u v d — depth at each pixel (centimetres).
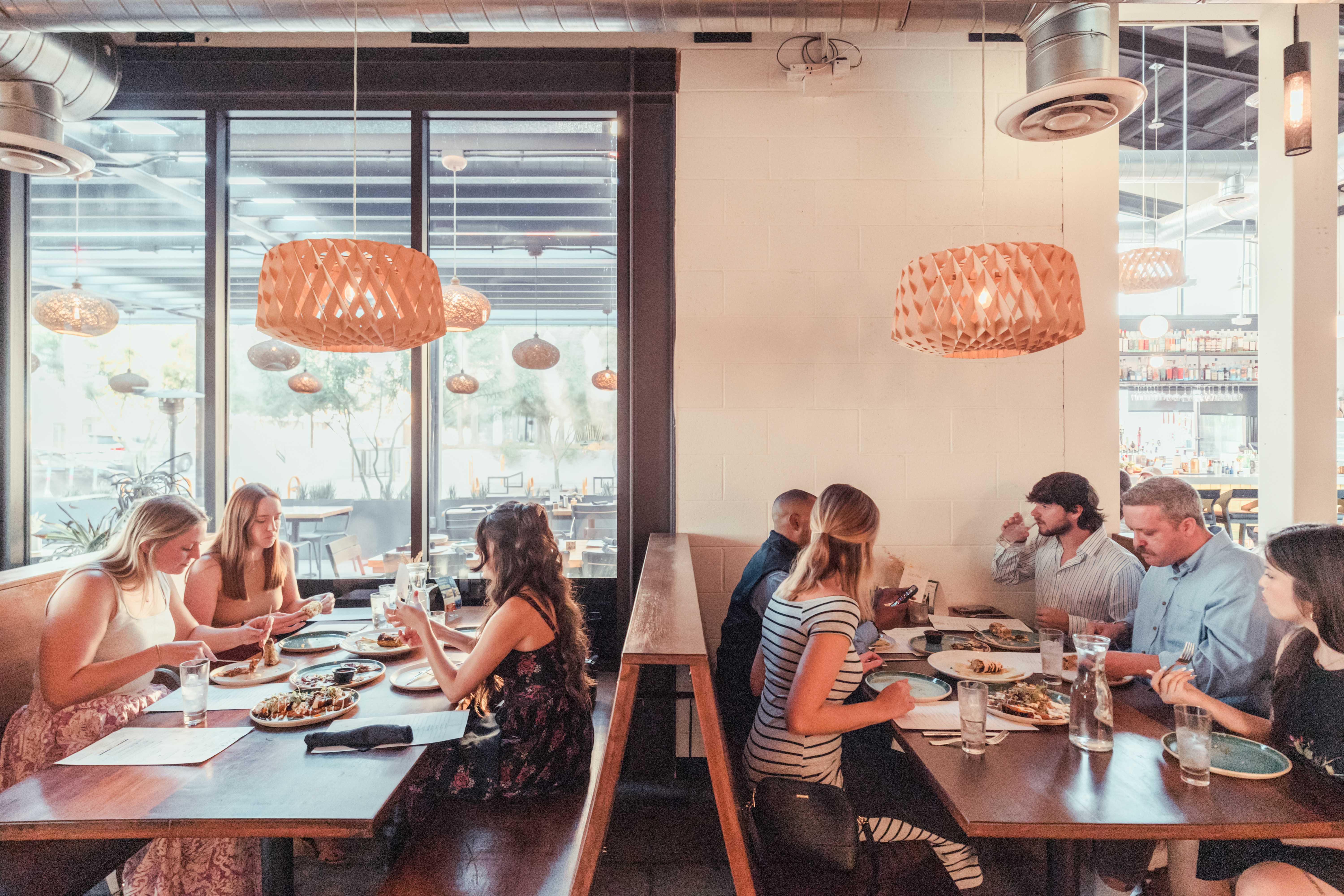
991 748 162
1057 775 148
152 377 382
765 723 192
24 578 250
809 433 328
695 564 328
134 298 394
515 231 477
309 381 359
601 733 246
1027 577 308
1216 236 875
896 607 271
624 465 339
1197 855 173
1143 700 197
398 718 182
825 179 328
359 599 331
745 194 328
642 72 333
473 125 360
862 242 327
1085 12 245
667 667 302
